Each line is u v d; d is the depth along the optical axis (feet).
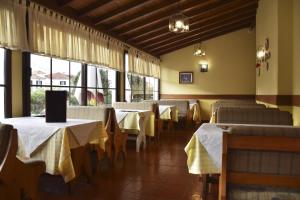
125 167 13.70
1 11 11.69
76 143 9.95
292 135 5.38
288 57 15.08
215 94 32.94
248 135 5.49
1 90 12.63
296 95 14.01
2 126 6.75
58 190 10.36
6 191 6.77
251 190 5.83
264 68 20.92
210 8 22.36
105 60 20.47
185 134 24.22
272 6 17.11
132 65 25.41
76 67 18.26
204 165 7.52
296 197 5.58
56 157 9.24
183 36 29.17
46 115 10.46
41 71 14.83
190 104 29.99
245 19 29.27
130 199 9.66
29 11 13.19
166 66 34.24
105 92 22.21
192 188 10.78
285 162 5.56
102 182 11.41
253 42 31.73
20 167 7.14
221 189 5.58
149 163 14.48
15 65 13.09
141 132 17.13
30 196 7.49
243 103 17.80
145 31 23.85
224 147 5.55
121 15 19.69
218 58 32.78
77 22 17.12
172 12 20.99
